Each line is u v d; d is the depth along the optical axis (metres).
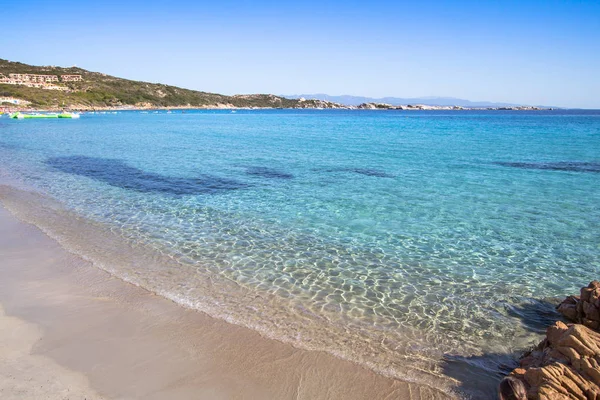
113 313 7.46
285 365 6.05
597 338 5.46
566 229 12.81
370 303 8.15
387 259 10.45
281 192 17.91
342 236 12.16
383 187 18.83
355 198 16.75
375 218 13.96
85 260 10.12
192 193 17.78
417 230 12.72
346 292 8.62
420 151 32.31
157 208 15.27
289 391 5.49
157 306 7.79
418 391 5.59
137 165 25.48
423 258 10.54
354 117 124.88
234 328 7.06
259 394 5.41
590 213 14.50
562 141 40.56
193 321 7.25
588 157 28.44
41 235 12.02
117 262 10.02
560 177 21.08
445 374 5.98
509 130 59.06
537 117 126.50
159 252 10.76
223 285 8.82
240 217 14.09
